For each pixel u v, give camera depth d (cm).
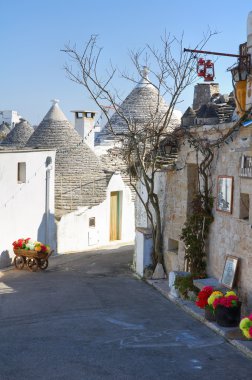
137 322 1030
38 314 1102
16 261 1694
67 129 2345
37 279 1512
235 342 885
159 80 1742
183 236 1251
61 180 2200
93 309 1140
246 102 1028
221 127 1115
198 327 995
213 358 830
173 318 1060
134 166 1595
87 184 2231
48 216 1938
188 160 1316
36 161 1861
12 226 1753
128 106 2467
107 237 2312
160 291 1307
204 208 1198
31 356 834
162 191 1486
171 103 1463
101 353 848
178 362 811
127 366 792
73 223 2109
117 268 1688
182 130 1318
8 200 1727
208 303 1004
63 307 1161
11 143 3012
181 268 1348
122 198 2377
